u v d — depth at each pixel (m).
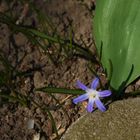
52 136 0.31
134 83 0.32
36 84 0.34
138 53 0.30
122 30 0.30
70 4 0.38
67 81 0.34
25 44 0.37
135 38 0.30
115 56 0.30
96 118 0.29
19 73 0.35
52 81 0.34
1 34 0.38
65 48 0.34
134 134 0.28
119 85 0.30
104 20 0.31
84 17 0.37
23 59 0.36
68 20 0.37
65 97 0.33
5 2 0.40
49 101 0.33
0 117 0.33
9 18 0.36
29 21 0.38
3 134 0.32
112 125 0.28
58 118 0.32
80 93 0.30
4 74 0.33
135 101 0.29
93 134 0.28
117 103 0.29
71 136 0.28
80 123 0.29
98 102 0.29
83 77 0.34
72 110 0.32
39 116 0.32
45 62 0.35
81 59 0.35
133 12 0.30
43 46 0.36
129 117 0.29
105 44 0.31
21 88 0.34
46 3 0.39
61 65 0.35
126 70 0.30
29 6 0.38
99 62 0.33
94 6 0.38
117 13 0.30
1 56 0.33
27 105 0.33
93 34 0.33
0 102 0.33
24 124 0.32
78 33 0.36
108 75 0.31
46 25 0.37
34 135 0.31
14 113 0.33
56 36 0.36
